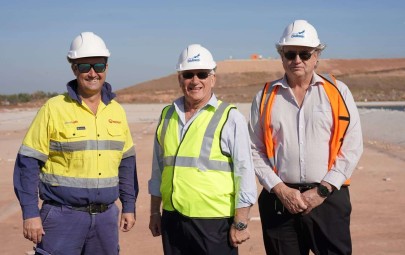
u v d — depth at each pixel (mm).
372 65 124625
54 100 4414
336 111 4641
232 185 4375
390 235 6938
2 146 17766
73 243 4395
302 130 4688
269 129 4785
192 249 4434
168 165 4426
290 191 4605
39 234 4309
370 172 11695
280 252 4859
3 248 6574
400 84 106750
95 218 4445
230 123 4324
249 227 7445
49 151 4391
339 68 121250
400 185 10180
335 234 4719
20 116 38875
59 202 4383
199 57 4297
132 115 39125
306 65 4641
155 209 4707
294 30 4641
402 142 17672
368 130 22641
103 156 4438
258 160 4828
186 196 4312
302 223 4742
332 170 4613
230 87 107625
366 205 8578
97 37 4445
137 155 14945
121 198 4816
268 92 4848
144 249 6535
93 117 4441
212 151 4301
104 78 4445
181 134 4418
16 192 4340
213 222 4324
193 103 4402
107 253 4551
